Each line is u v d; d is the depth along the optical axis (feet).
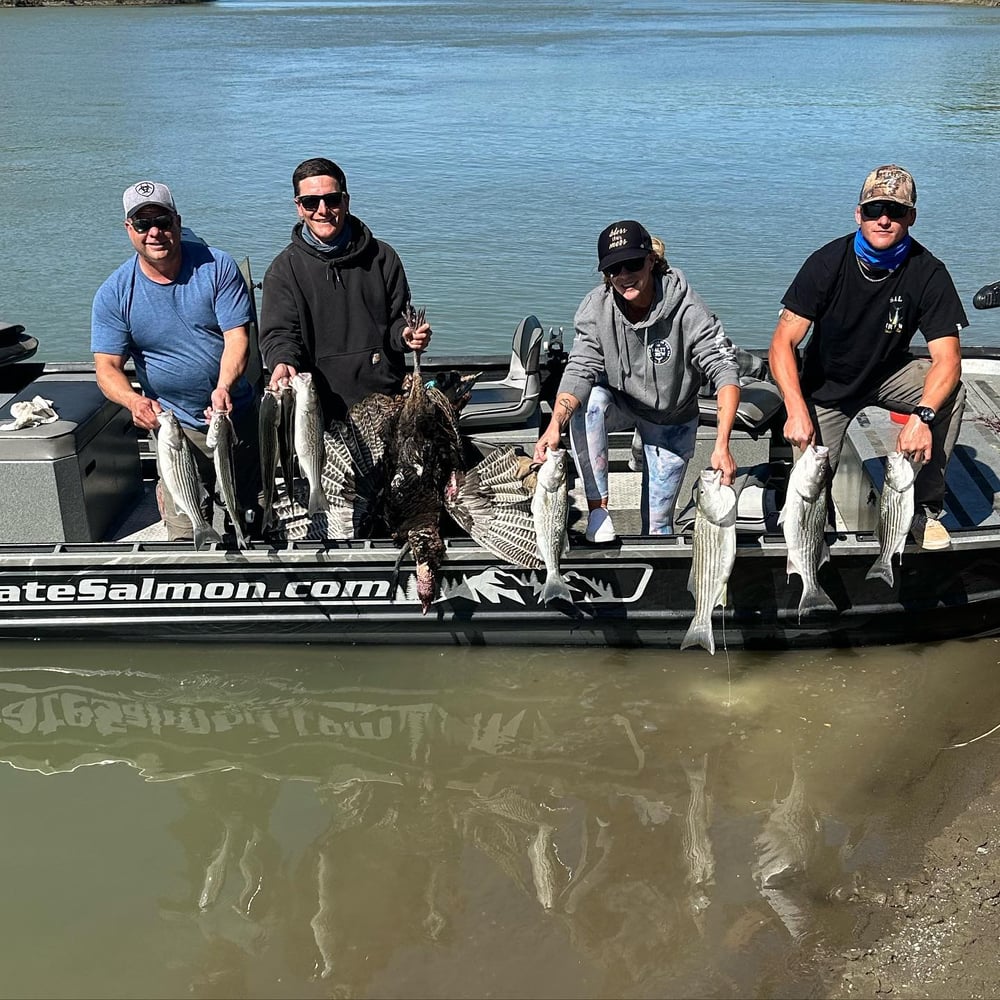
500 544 17.42
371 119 96.68
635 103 107.65
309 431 15.79
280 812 16.48
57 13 309.83
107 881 15.17
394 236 53.47
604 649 19.26
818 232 53.83
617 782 16.44
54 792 17.08
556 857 15.15
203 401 17.97
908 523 16.06
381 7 363.15
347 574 18.34
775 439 20.99
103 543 18.31
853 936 13.52
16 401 19.95
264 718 18.42
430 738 17.72
